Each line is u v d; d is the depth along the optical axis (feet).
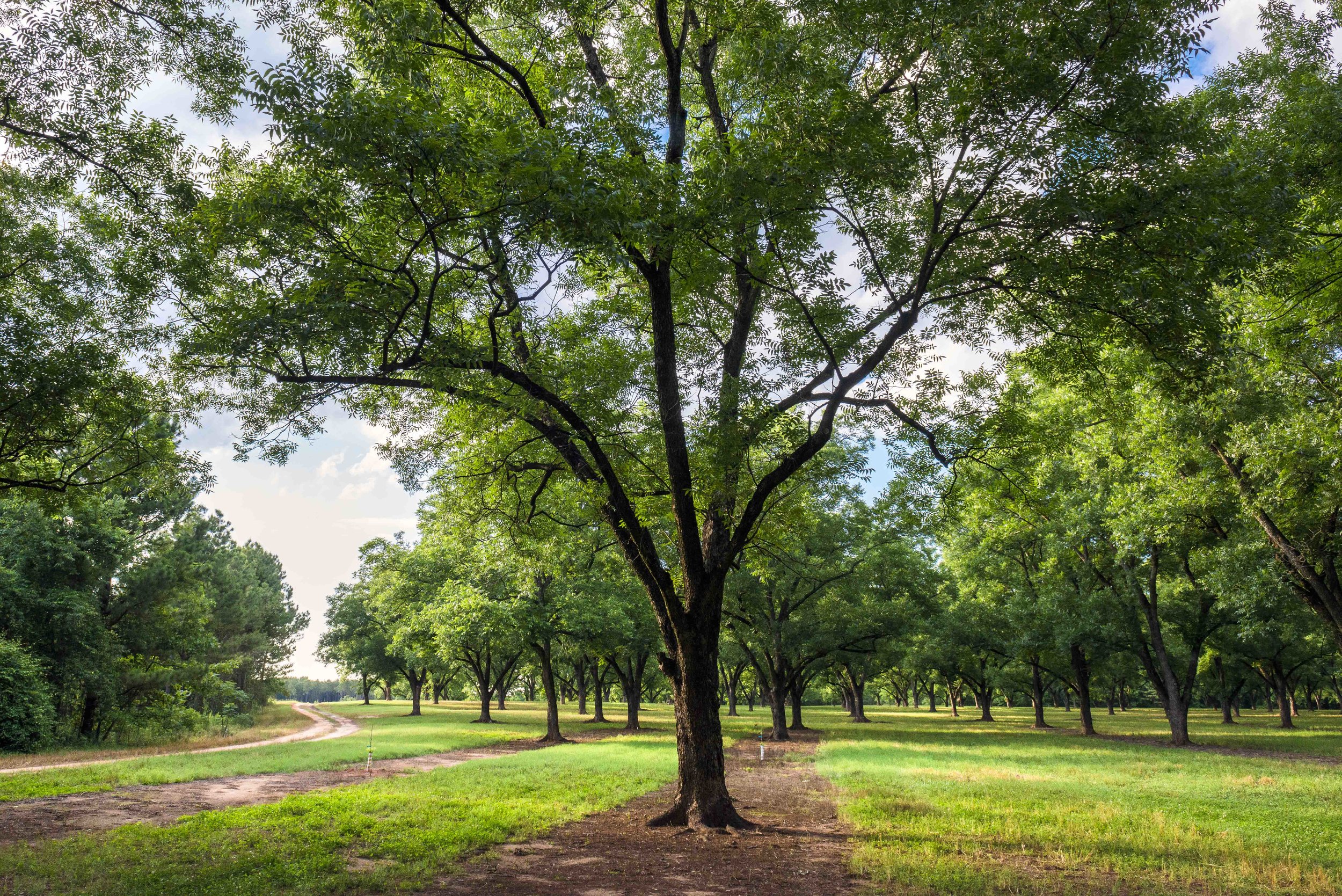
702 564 39.14
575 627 106.83
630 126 32.55
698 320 46.19
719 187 30.25
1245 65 39.78
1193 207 27.89
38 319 44.11
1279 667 142.82
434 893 25.35
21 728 84.89
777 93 31.68
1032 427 42.42
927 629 138.82
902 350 41.50
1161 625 116.26
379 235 33.27
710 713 38.50
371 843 33.24
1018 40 27.84
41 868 27.27
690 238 33.58
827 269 32.91
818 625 115.14
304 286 30.35
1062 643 108.37
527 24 36.76
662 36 36.47
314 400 35.01
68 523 99.14
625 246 32.14
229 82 37.06
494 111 36.45
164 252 40.06
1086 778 58.44
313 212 29.58
